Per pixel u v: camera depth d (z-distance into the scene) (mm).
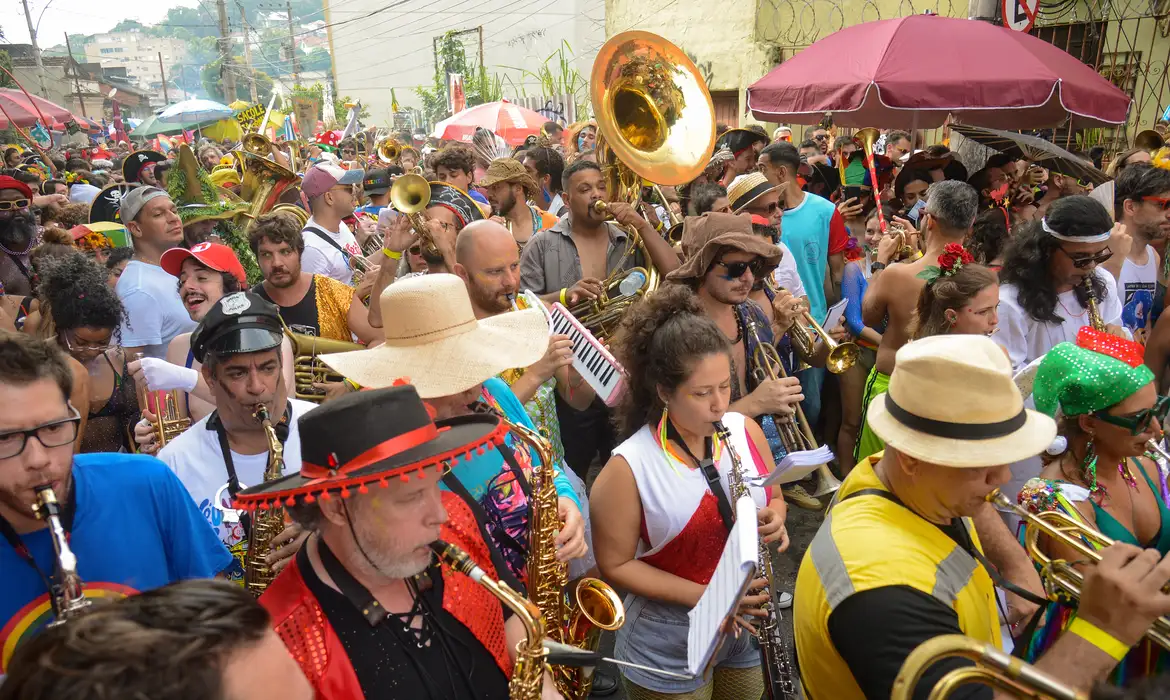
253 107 11586
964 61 6145
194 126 21953
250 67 59656
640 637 2689
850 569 1812
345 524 1646
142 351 4418
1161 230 4922
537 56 39688
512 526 2479
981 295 3391
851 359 4027
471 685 1806
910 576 1769
